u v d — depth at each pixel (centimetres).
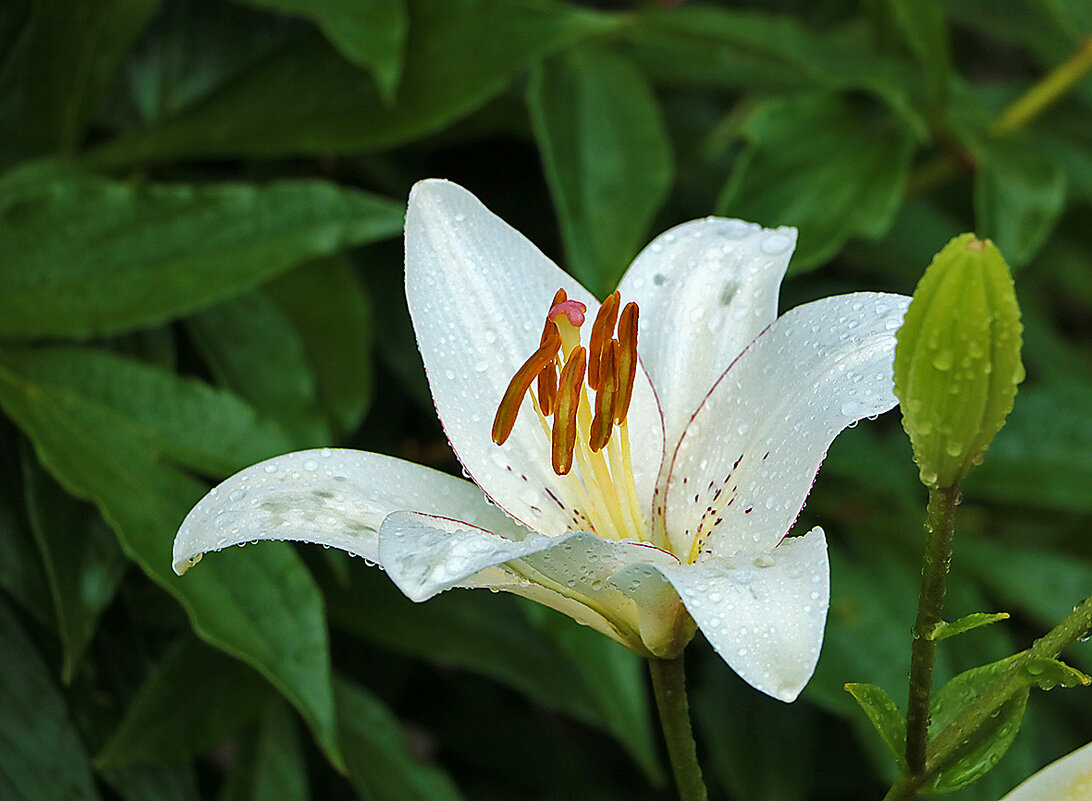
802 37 107
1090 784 85
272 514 86
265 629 94
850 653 105
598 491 90
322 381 101
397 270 107
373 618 102
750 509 87
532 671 103
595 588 86
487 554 83
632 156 103
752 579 84
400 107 101
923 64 108
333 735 93
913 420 84
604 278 102
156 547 94
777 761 108
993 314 83
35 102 101
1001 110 120
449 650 102
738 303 91
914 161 120
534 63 101
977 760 87
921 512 108
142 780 97
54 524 95
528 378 88
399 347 106
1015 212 107
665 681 88
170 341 100
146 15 101
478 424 90
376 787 99
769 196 105
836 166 105
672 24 107
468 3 102
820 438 87
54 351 96
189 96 106
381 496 87
